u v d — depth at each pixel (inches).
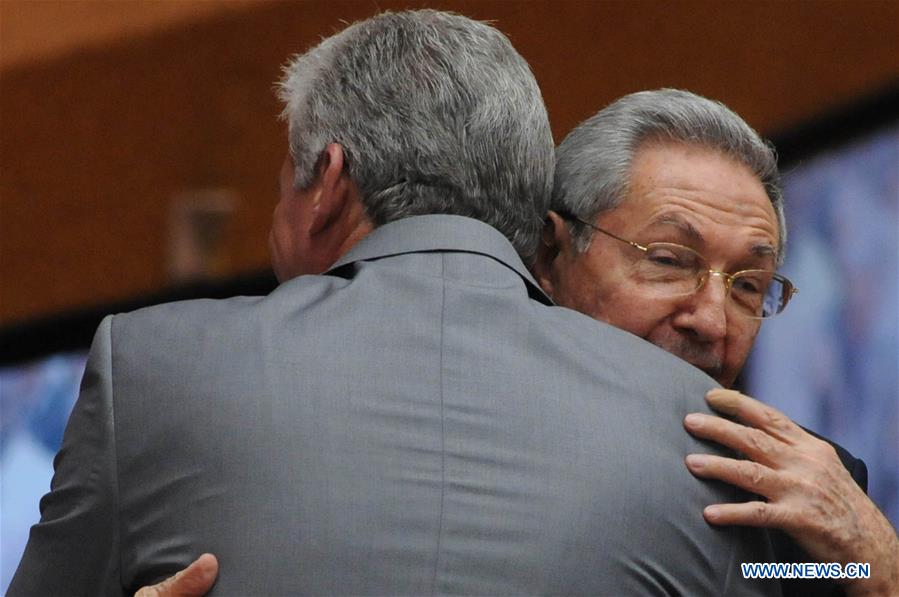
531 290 235.8
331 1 594.6
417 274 226.7
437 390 214.1
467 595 201.5
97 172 621.0
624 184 277.4
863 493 240.8
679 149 279.3
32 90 627.2
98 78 621.6
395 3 572.1
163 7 618.8
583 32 559.2
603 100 557.0
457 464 208.8
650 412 222.7
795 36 545.3
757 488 227.3
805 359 511.2
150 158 615.2
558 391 218.4
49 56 626.5
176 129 612.7
